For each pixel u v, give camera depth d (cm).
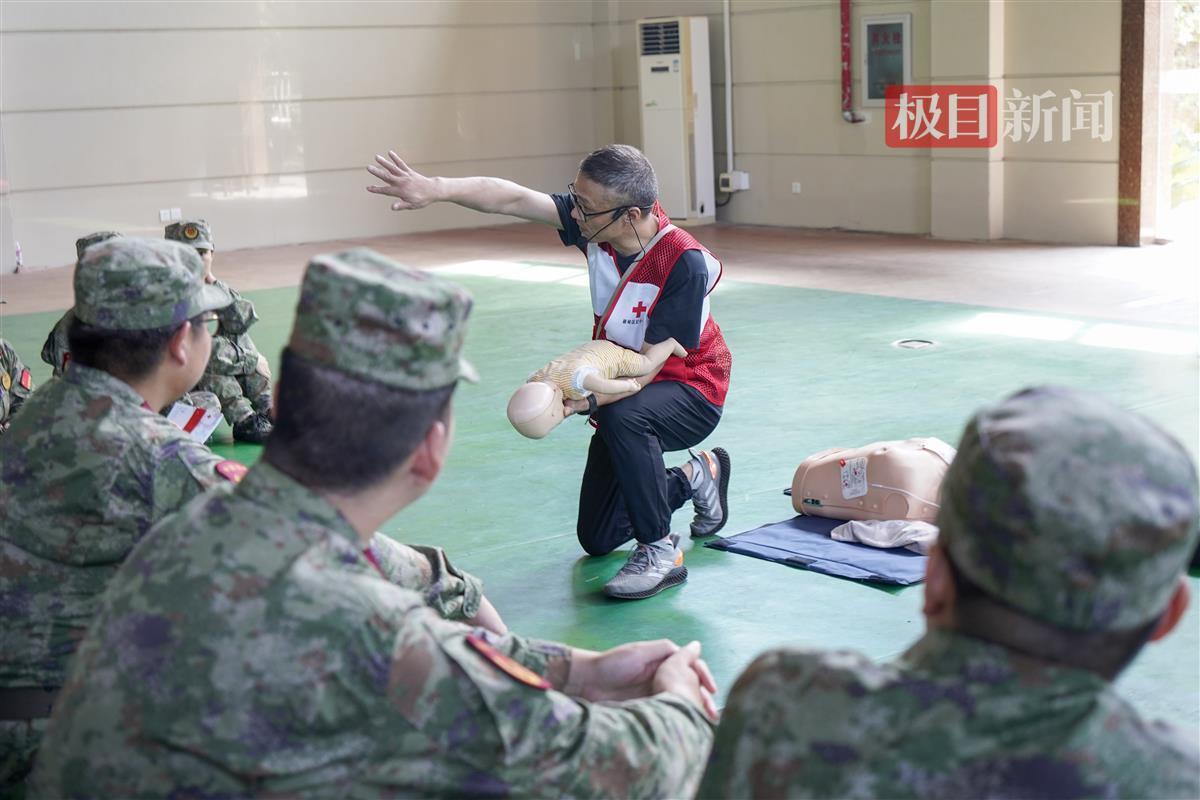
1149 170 1109
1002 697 114
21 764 225
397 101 1405
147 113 1265
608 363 368
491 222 1489
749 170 1405
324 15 1347
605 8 1503
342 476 150
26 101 1202
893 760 115
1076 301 877
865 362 716
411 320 148
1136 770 112
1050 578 109
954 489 117
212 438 608
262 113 1327
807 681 123
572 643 358
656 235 376
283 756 142
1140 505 107
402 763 145
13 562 222
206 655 142
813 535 436
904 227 1274
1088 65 1114
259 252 1309
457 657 146
